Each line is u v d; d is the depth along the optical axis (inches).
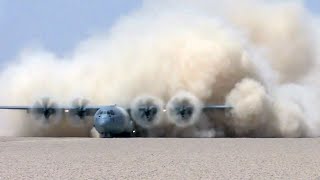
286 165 3969.0
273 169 3750.0
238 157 4522.6
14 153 4972.9
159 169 3769.7
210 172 3612.2
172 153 4896.7
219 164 4037.9
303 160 4293.8
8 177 3410.4
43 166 3956.7
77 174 3538.4
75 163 4133.9
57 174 3538.4
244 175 3472.0
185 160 4311.0
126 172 3627.0
